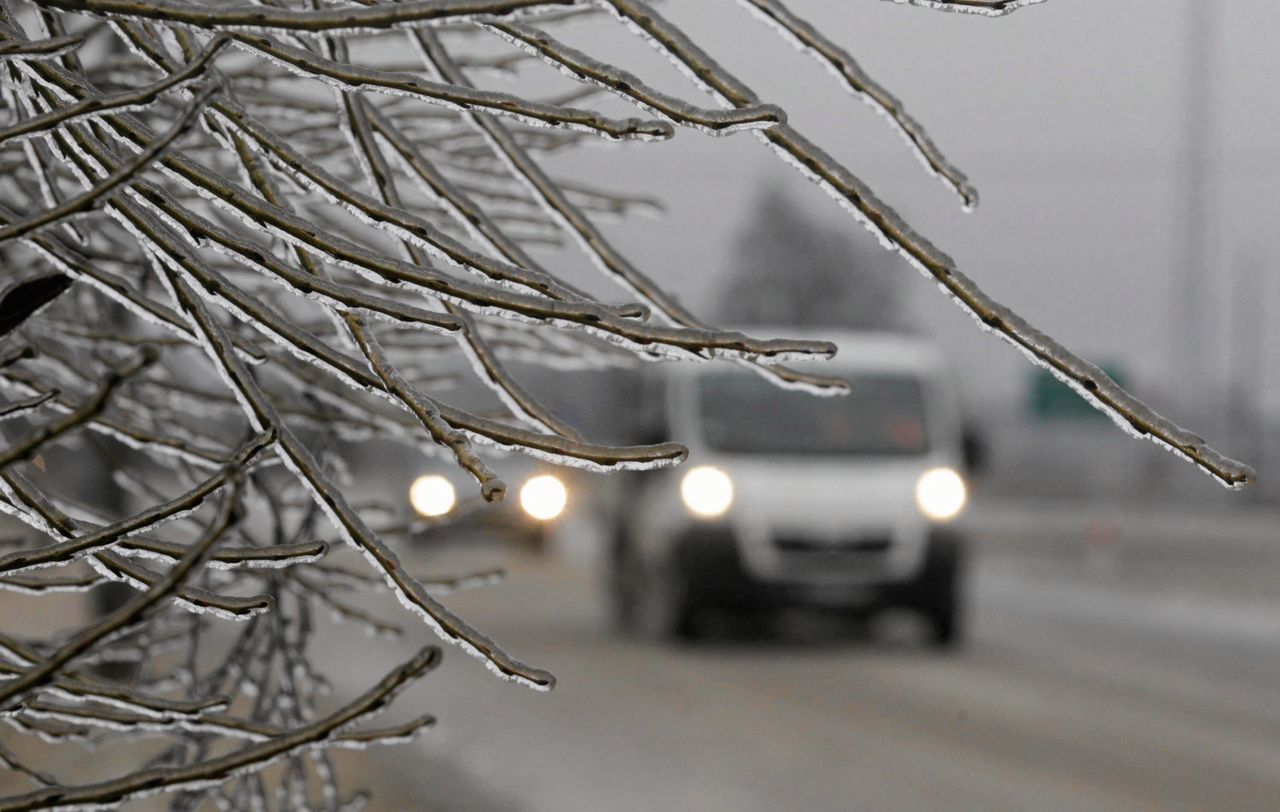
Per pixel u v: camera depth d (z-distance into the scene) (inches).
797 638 2050.9
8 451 154.5
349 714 187.5
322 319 310.8
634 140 182.2
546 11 168.9
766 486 1855.3
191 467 311.1
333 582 308.0
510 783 1133.7
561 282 222.8
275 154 193.0
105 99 177.2
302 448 186.7
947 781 1208.8
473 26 220.7
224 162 286.4
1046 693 1660.9
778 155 185.8
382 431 307.7
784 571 1851.6
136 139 191.8
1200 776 1248.8
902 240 186.7
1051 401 4660.4
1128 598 2901.1
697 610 1889.8
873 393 1939.0
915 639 2068.2
